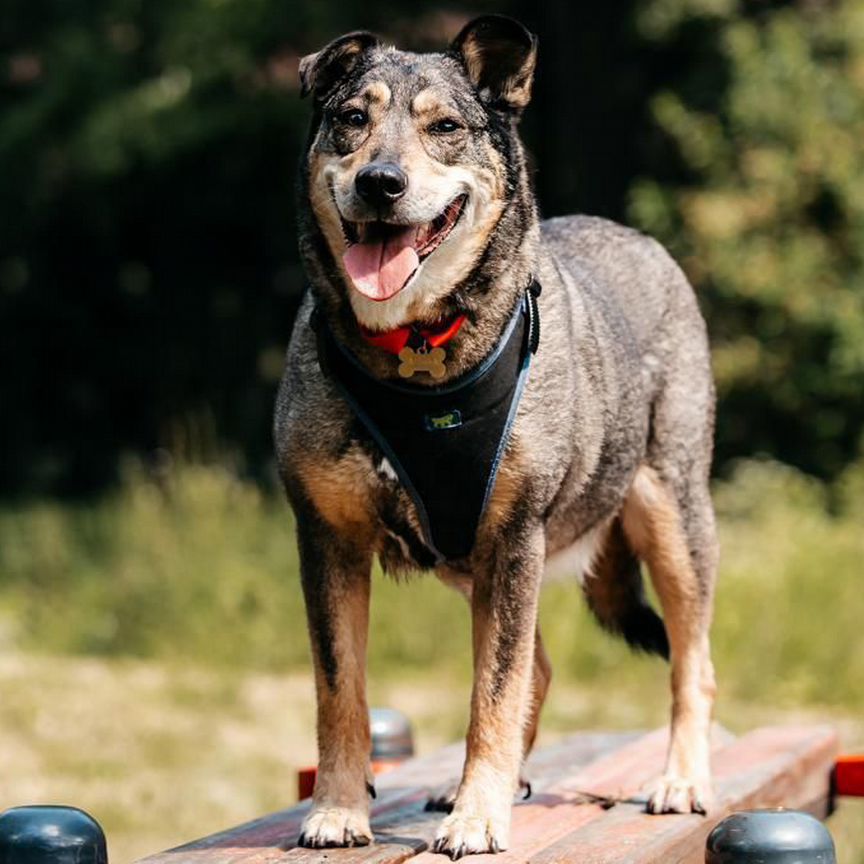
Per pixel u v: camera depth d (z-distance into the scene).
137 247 24.81
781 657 13.59
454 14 22.28
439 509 5.57
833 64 19.72
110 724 12.05
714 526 6.96
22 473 24.11
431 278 5.46
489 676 5.62
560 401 5.73
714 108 19.69
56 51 21.69
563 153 22.05
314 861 5.23
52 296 24.69
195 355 24.86
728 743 7.63
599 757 7.57
